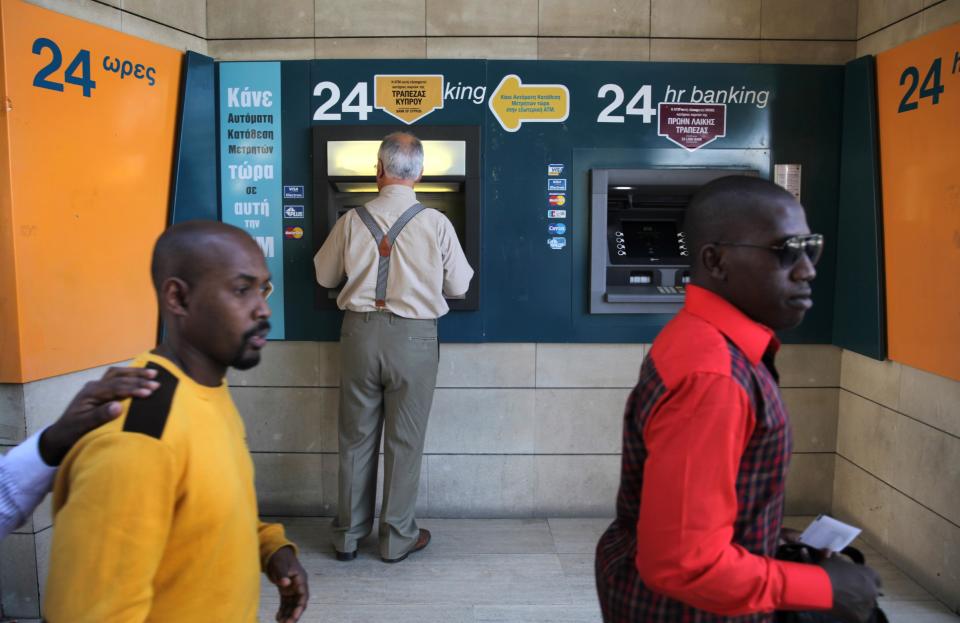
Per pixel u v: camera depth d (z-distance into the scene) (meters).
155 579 0.84
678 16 2.94
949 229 2.34
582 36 2.93
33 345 2.20
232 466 0.90
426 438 3.08
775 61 2.97
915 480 2.56
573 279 3.02
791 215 0.98
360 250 2.56
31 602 2.29
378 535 2.88
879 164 2.75
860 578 0.94
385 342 2.57
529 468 3.10
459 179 2.93
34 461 0.88
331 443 3.07
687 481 0.88
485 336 3.02
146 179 2.64
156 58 2.65
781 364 3.09
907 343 2.57
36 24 2.19
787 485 3.15
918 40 2.50
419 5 2.91
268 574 1.12
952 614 2.35
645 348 3.05
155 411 0.82
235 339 0.91
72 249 2.34
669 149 2.97
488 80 2.93
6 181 2.12
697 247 1.04
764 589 0.89
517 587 2.52
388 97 2.93
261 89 2.93
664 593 0.91
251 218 2.98
